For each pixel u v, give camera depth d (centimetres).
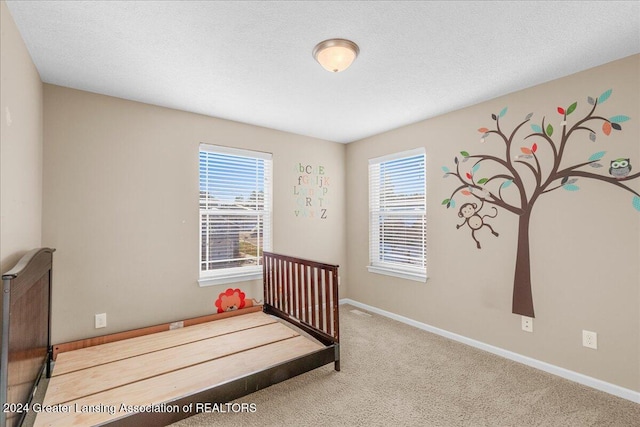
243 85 243
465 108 289
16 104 164
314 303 265
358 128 357
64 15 157
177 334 271
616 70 204
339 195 418
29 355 157
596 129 212
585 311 217
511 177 256
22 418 144
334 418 182
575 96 222
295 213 376
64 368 210
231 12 157
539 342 240
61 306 238
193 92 255
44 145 231
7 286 122
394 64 211
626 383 200
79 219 245
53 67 211
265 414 186
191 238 299
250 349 241
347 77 230
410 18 163
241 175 338
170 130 289
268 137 354
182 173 295
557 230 230
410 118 321
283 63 209
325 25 168
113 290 259
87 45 185
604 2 150
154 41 182
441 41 184
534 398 201
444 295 305
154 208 279
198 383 193
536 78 231
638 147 196
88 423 156
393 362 252
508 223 258
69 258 241
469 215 285
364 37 180
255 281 343
